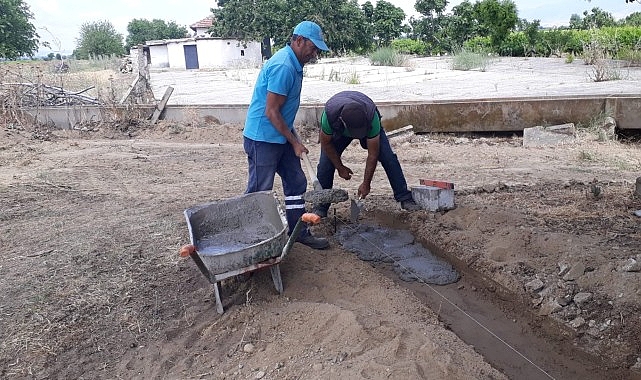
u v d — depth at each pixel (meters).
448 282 4.82
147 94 14.38
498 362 3.77
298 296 4.15
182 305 4.17
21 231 5.72
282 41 40.22
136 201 6.72
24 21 35.31
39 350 3.64
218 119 12.27
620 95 9.97
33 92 13.34
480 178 7.50
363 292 4.27
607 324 4.00
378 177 7.75
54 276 4.62
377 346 3.47
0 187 7.40
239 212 4.55
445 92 13.77
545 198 6.36
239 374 3.35
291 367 3.34
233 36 45.09
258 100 4.61
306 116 11.21
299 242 5.05
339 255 4.96
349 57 36.34
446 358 3.36
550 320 4.18
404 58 26.44
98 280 4.54
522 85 14.41
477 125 10.50
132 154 9.88
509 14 30.23
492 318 4.32
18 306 4.15
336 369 3.24
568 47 28.02
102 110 12.55
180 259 4.89
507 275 4.68
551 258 4.78
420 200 6.02
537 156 8.82
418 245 5.48
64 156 9.73
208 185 7.57
